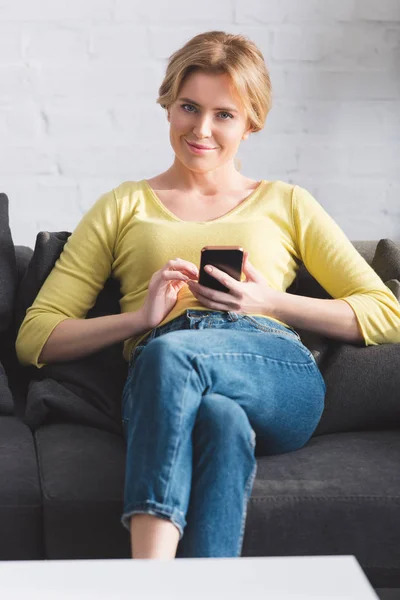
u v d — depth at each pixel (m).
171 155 3.30
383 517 1.82
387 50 3.31
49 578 1.16
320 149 3.34
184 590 1.13
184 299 2.17
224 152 2.32
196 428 1.74
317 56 3.29
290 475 1.87
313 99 3.31
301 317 2.16
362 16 3.29
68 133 3.25
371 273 2.31
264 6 3.26
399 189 3.39
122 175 3.29
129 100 3.26
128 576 1.16
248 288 2.10
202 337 1.87
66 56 3.21
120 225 2.34
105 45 3.22
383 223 3.41
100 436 2.06
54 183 3.27
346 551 1.82
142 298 2.25
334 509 1.80
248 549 1.80
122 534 1.81
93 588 1.13
